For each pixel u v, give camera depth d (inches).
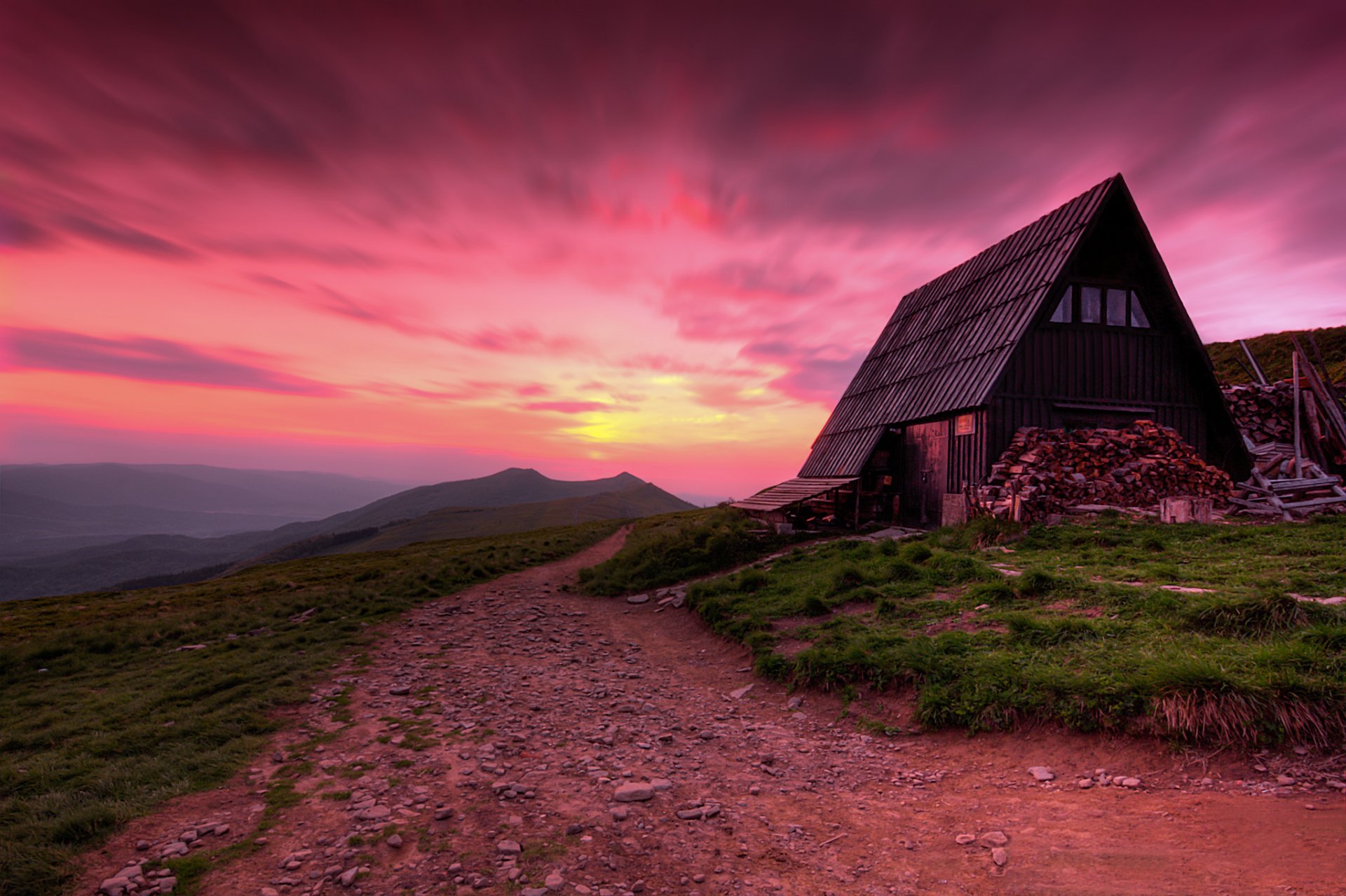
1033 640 361.1
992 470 823.1
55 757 333.1
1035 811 235.0
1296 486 775.7
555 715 389.1
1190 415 916.0
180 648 655.8
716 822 245.8
